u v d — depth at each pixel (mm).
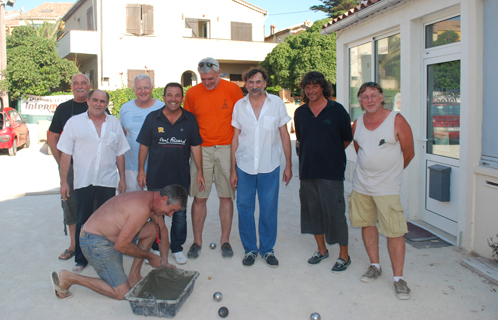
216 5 20703
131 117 4305
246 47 20891
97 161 3805
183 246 4543
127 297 3008
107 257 3176
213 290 3488
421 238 4480
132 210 3064
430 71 4883
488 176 3773
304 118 3764
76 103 4164
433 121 4855
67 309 3184
